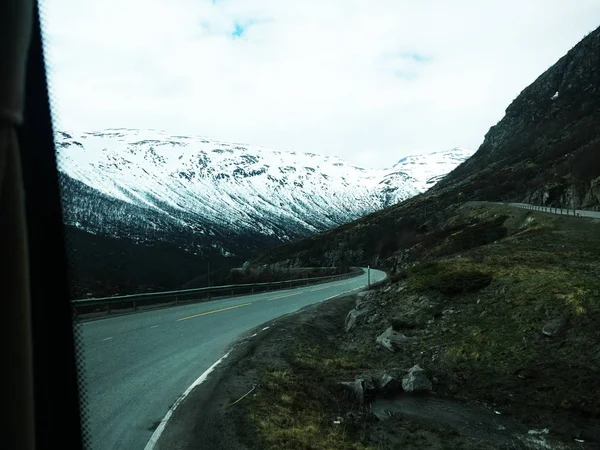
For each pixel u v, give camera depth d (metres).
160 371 9.29
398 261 55.59
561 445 7.16
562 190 54.84
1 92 1.09
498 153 137.00
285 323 16.14
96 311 18.14
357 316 16.58
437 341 12.50
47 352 1.69
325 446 6.34
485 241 39.34
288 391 8.52
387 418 8.34
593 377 8.93
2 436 1.13
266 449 5.82
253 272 54.66
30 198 1.56
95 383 8.20
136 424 6.38
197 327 15.13
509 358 10.52
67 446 1.76
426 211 93.69
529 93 153.62
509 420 8.26
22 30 1.15
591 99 118.62
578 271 15.54
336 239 104.38
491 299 14.05
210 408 7.14
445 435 7.54
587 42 142.62
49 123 1.67
